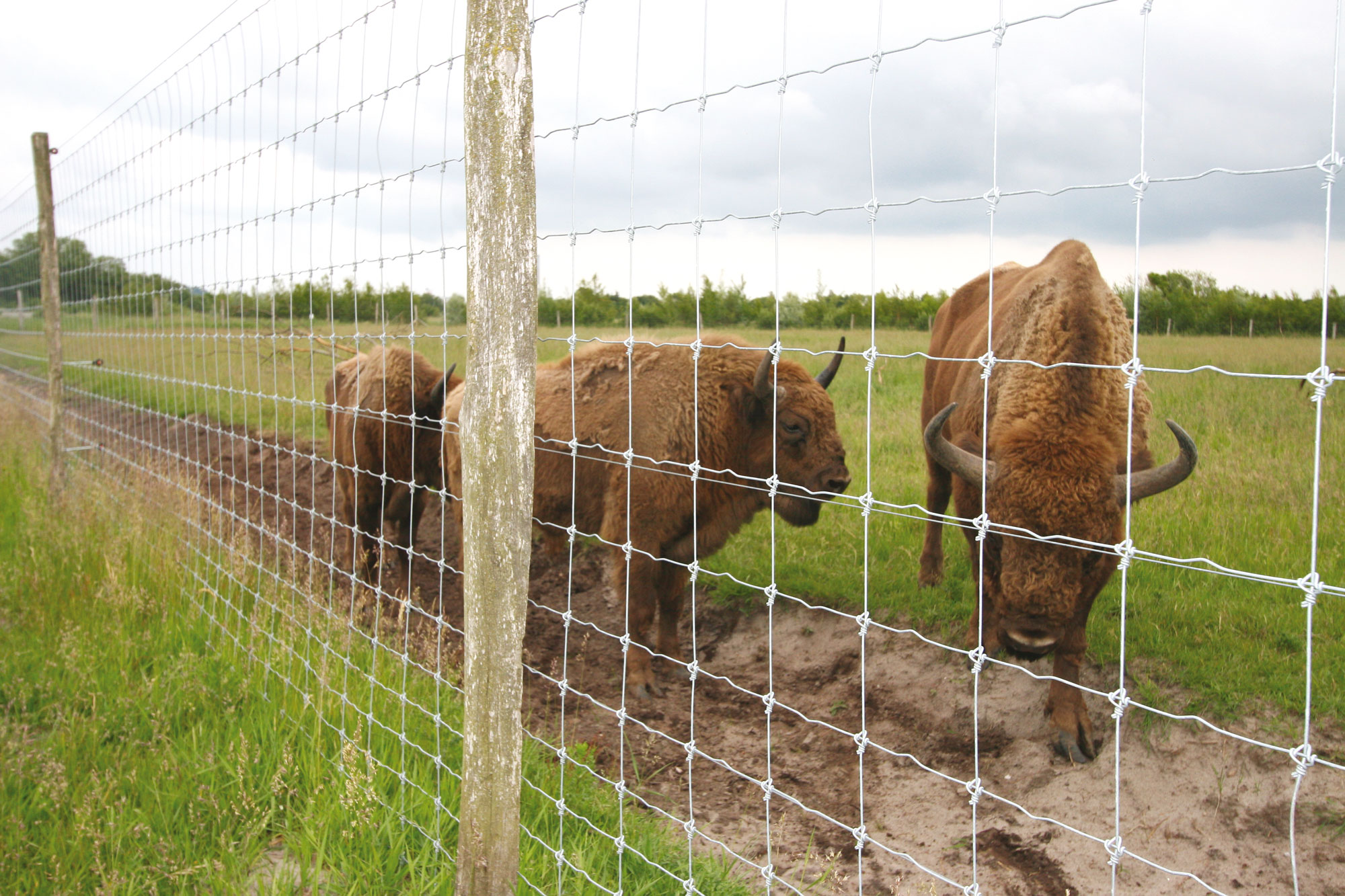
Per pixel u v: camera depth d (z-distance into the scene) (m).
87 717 3.51
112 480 7.05
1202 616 4.14
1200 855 3.18
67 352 11.83
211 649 4.13
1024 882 3.14
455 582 6.01
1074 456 3.23
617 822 3.05
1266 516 5.09
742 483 4.73
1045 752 3.74
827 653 4.73
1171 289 17.66
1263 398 8.35
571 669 4.88
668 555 4.77
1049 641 3.23
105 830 2.74
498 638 2.26
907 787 3.70
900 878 2.96
